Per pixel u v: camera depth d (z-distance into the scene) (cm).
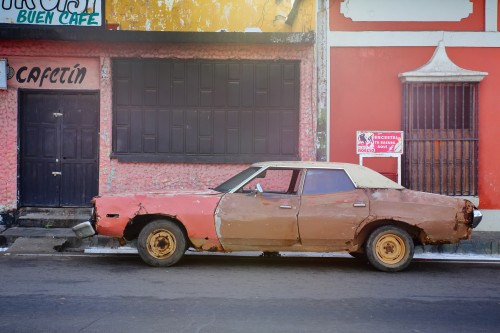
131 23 1211
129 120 1196
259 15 1244
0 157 1175
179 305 607
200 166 1198
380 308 612
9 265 827
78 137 1205
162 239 822
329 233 817
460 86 1191
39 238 1027
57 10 1189
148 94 1196
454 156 1189
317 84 1188
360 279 773
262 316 570
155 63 1196
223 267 841
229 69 1203
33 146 1198
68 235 1033
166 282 722
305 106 1198
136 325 531
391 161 1198
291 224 813
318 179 838
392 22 1196
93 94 1203
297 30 1254
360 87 1197
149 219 845
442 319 572
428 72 1174
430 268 870
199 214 812
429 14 1196
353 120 1198
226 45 1188
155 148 1199
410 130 1188
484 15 1196
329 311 595
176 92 1199
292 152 1209
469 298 667
